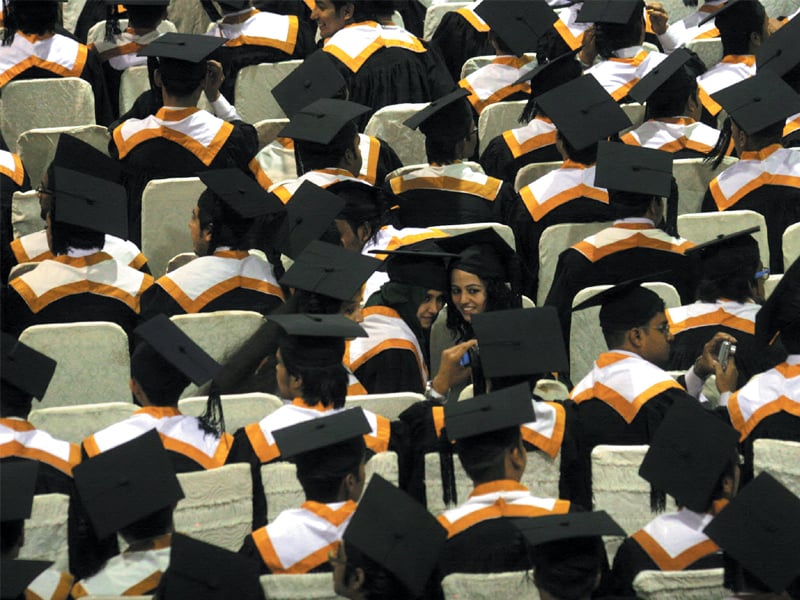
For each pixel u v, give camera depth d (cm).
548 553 1717
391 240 2797
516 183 3025
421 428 2147
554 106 2950
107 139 3166
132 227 3095
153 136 3088
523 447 1964
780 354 2397
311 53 3772
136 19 3659
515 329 2253
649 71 3244
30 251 2839
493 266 2486
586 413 2198
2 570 1775
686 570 1831
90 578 1825
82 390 2439
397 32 3662
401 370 2505
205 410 2269
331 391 2119
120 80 3656
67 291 2608
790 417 2148
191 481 1994
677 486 1933
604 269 2652
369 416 2145
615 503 2062
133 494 1881
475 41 3897
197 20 4066
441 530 1795
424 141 3303
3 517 1847
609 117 2942
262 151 3284
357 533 1767
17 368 2130
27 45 3497
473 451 1902
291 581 1766
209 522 2000
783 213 2909
